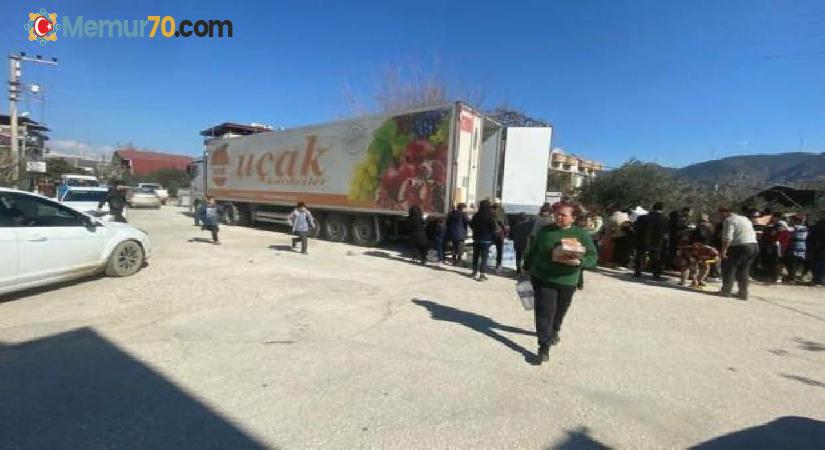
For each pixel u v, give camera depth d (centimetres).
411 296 716
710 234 998
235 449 288
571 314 660
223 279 775
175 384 376
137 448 286
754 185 2027
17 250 584
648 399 389
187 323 533
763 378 449
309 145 1424
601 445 313
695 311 715
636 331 587
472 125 1105
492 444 307
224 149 1838
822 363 499
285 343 480
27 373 388
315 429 315
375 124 1220
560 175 3859
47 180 3216
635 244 1023
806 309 766
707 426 348
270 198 1594
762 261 1087
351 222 1348
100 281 727
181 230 1658
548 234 467
